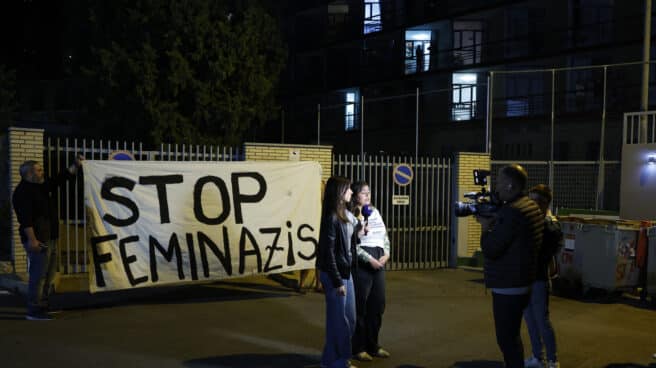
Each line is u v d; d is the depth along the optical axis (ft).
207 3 77.05
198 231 29.71
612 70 87.81
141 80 73.46
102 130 76.13
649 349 23.76
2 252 38.27
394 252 46.32
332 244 19.15
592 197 53.01
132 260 28.12
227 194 30.48
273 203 31.60
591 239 33.17
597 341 24.86
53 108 110.11
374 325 21.75
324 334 24.75
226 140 77.66
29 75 118.32
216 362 20.97
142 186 28.48
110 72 73.31
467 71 102.27
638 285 32.96
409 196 43.39
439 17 104.63
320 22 127.03
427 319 27.94
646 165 42.73
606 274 32.37
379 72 115.85
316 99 126.82
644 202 42.65
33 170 25.21
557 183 54.54
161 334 24.27
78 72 86.12
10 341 22.79
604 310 30.94
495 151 96.53
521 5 95.96
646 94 53.98
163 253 28.86
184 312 28.02
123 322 25.98
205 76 77.10
